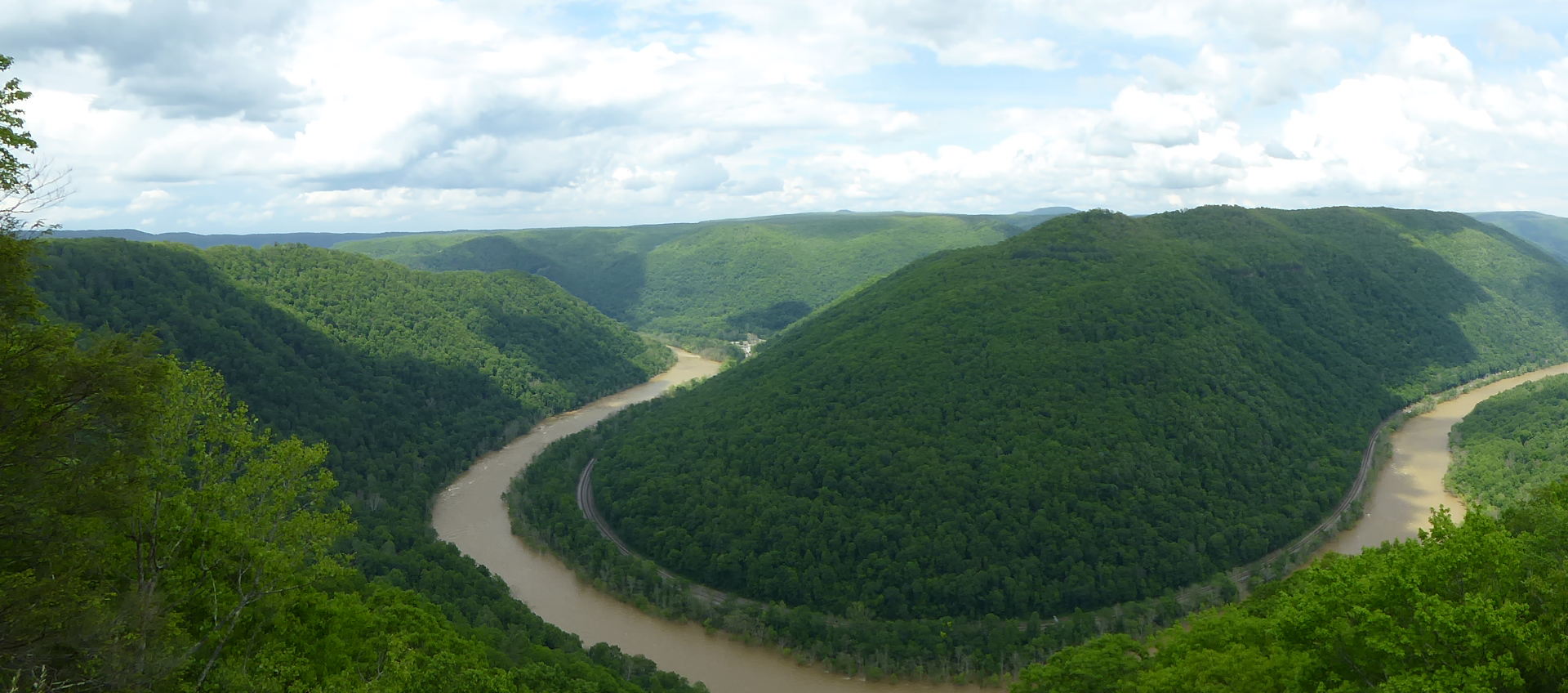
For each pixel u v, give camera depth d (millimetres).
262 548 53719
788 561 157500
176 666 45781
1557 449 192375
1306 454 195125
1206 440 180750
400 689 55500
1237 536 162250
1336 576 52438
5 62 41406
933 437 182500
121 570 50969
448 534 185250
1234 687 59531
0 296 42906
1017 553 152000
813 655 136750
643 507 183250
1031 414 183875
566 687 93375
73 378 43062
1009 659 133000
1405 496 193875
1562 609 45125
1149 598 146375
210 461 54875
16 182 42719
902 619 144250
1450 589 48844
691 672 133625
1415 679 43562
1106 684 78062
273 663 52656
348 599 62969
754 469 190625
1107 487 163500
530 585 162250
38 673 41406
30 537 44156
